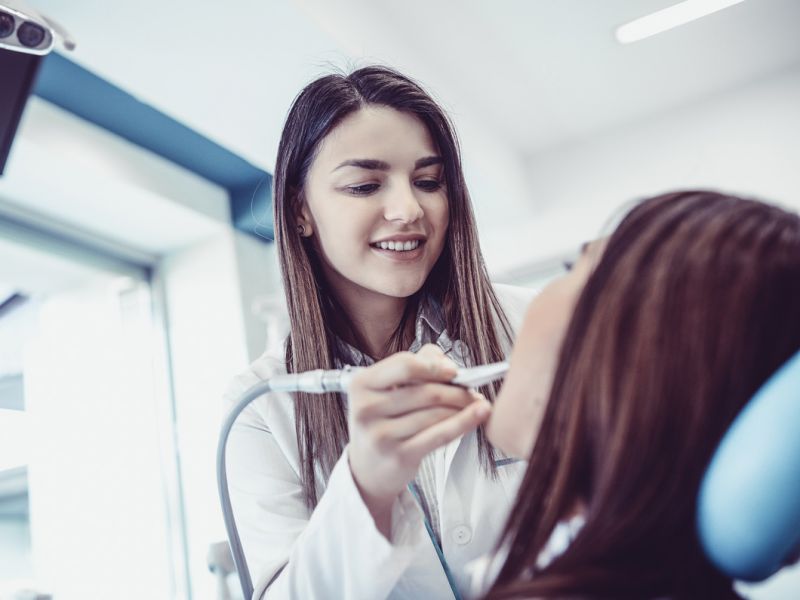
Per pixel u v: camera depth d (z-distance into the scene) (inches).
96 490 107.9
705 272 17.1
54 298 115.3
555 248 135.6
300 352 38.5
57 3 73.9
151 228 119.3
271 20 78.7
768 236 17.5
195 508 116.6
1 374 101.7
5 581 92.5
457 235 37.7
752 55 117.6
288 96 92.0
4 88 54.4
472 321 37.5
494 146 125.2
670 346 16.9
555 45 106.3
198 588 111.7
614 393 17.3
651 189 130.3
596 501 17.5
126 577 106.9
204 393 121.4
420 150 35.5
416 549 26.0
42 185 99.5
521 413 21.5
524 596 17.0
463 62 107.6
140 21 77.2
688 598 17.2
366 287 36.9
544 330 20.8
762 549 16.4
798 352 16.7
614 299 17.8
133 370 120.5
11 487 97.2
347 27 84.8
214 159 117.0
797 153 121.5
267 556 36.2
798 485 15.7
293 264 39.1
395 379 23.4
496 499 35.0
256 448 38.7
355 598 26.1
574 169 136.9
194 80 87.5
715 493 16.6
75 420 109.0
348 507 25.0
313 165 36.7
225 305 122.7
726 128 126.6
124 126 104.3
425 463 37.2
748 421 16.3
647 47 110.3
